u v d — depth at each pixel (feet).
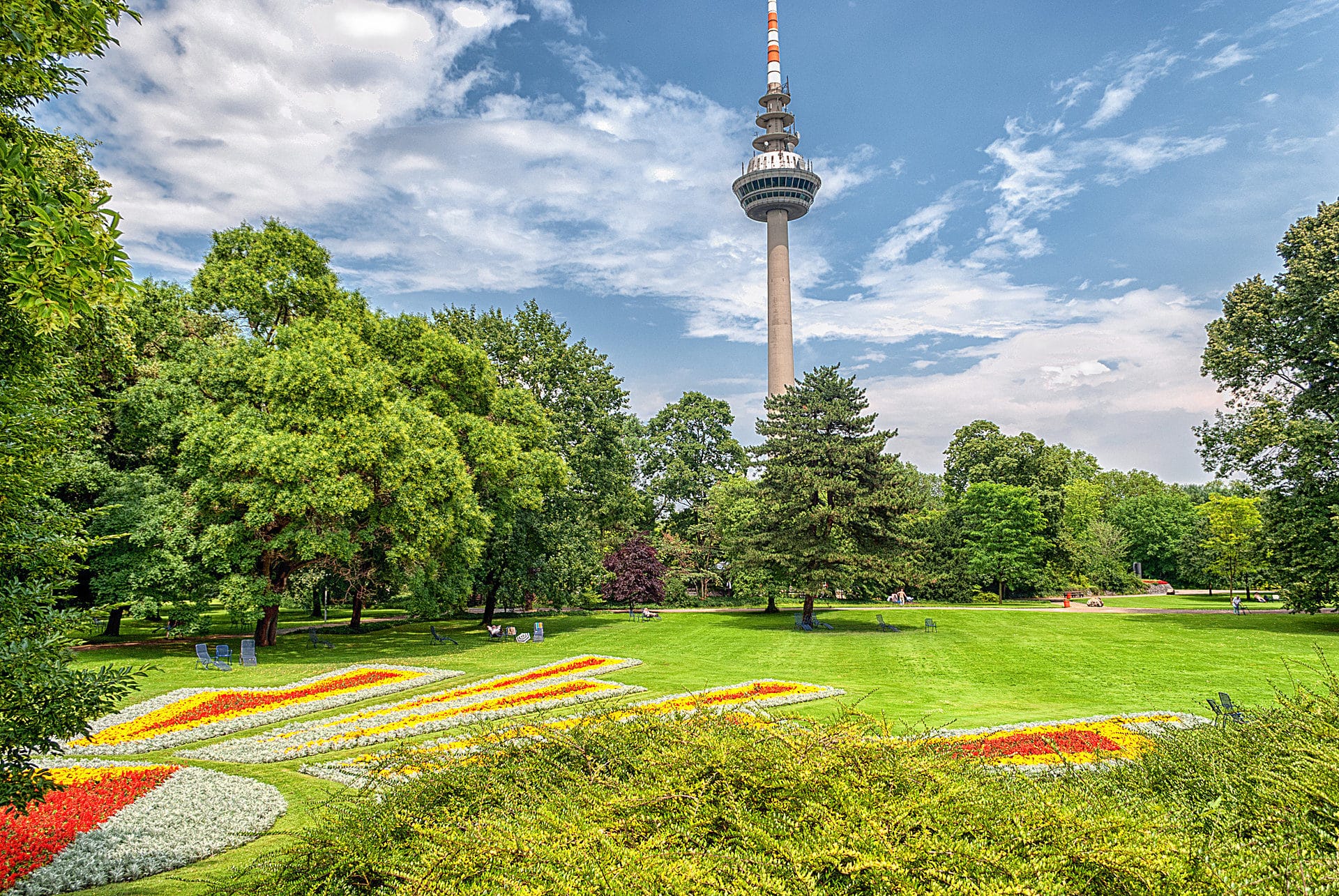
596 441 152.87
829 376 135.95
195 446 84.79
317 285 107.14
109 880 28.78
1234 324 121.70
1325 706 24.47
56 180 24.06
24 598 23.73
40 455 26.50
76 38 23.18
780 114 341.21
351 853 18.30
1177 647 98.43
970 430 263.29
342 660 90.58
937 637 115.44
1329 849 17.84
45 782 23.50
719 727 23.16
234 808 36.81
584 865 15.85
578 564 139.44
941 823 17.06
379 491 94.68
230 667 81.41
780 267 327.06
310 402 88.38
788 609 182.19
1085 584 226.79
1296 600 111.96
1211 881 15.55
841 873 15.81
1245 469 119.96
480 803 20.49
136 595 89.81
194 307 106.11
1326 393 112.57
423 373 113.80
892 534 129.39
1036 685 75.77
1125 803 20.25
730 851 16.81
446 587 109.50
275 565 103.81
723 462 263.90
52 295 19.03
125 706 61.52
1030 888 14.58
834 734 21.22
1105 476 331.77
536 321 150.92
